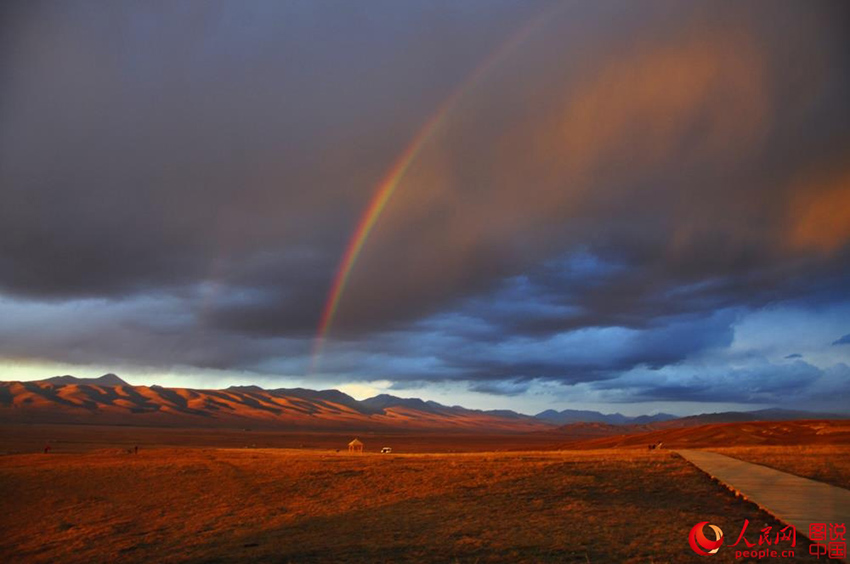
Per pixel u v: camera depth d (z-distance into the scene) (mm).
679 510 18062
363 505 23031
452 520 18547
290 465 38562
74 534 23781
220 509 25859
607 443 105125
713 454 34781
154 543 20344
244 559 15906
